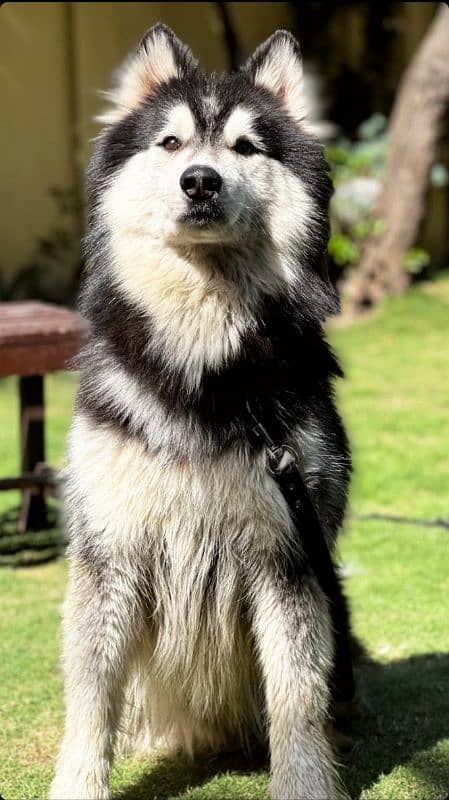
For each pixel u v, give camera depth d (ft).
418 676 5.66
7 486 7.38
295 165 4.86
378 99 17.90
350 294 15.30
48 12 14.94
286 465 4.46
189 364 4.52
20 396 7.70
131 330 4.62
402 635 6.07
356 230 15.35
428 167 15.37
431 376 12.30
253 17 16.76
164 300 4.62
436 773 4.86
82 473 4.53
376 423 10.28
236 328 4.61
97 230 4.82
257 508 4.49
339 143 16.66
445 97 14.93
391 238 15.48
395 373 12.45
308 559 4.55
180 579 4.59
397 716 5.32
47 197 15.53
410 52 17.72
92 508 4.50
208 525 4.53
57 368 7.05
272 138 4.83
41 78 15.15
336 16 17.47
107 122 4.95
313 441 4.62
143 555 4.56
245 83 4.97
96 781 4.51
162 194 4.60
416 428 10.11
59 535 7.55
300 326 4.74
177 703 4.93
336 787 4.59
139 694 4.97
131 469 4.45
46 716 5.35
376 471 8.77
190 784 4.84
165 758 5.05
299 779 4.48
